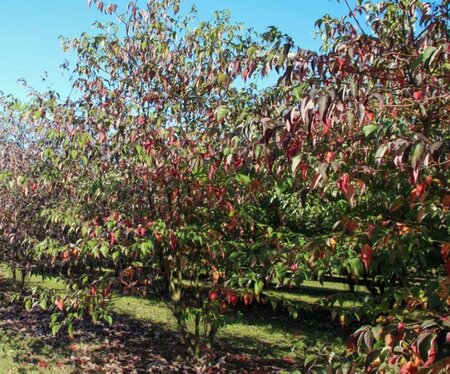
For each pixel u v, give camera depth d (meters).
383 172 2.87
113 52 5.03
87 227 4.75
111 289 5.11
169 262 5.46
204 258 5.21
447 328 1.68
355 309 3.23
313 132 2.61
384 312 3.12
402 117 3.21
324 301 3.37
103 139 4.62
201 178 4.56
